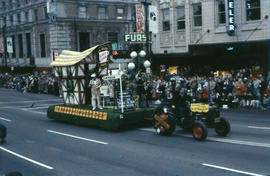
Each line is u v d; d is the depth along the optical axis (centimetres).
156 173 861
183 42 3244
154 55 3428
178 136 1327
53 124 1728
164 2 3388
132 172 878
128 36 2353
